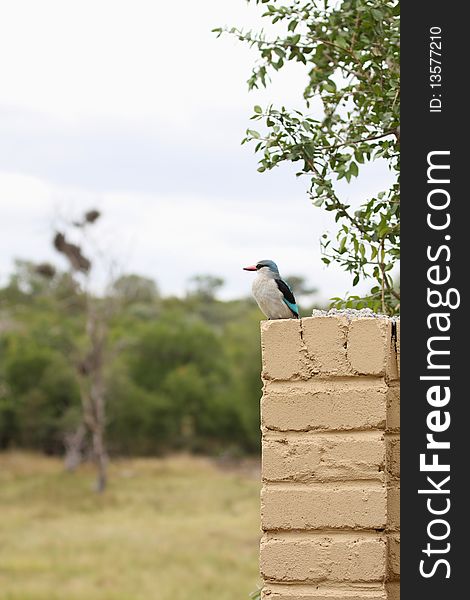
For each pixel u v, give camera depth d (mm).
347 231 7324
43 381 60750
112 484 53125
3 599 26594
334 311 5441
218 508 45125
